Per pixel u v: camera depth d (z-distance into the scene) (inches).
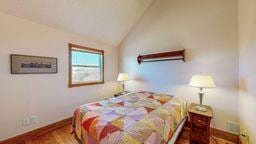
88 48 126.3
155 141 51.4
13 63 80.0
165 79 117.3
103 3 102.0
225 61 87.5
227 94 86.7
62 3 87.4
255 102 55.9
